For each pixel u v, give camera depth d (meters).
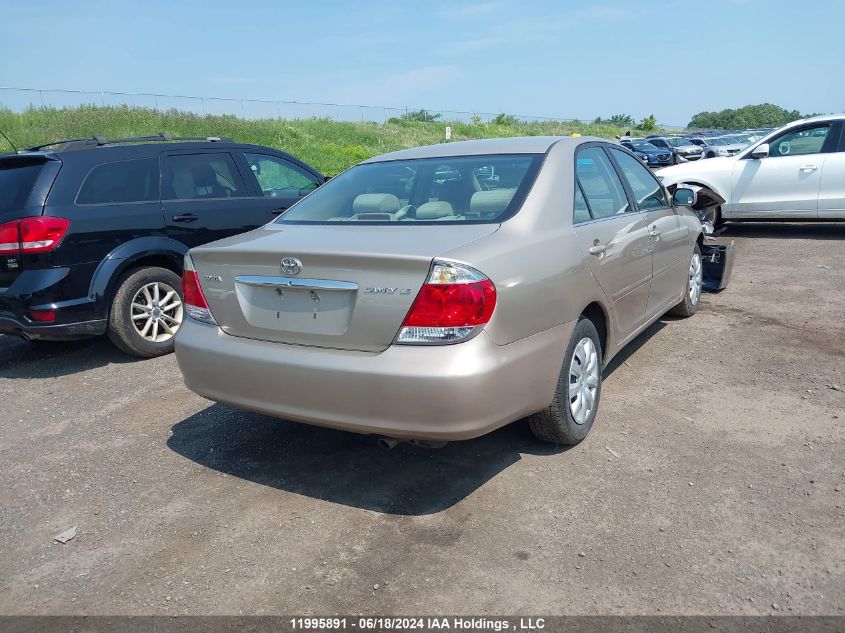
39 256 4.98
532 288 3.11
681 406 4.17
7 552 3.00
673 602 2.48
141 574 2.80
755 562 2.67
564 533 2.93
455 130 45.66
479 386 2.81
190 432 4.16
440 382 2.77
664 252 4.89
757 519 2.95
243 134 27.86
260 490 3.43
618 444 3.71
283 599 2.60
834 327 5.59
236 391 3.28
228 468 3.68
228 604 2.59
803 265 8.11
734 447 3.61
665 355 5.10
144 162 5.73
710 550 2.76
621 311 4.13
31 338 5.15
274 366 3.10
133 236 5.48
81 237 5.16
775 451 3.54
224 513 3.23
